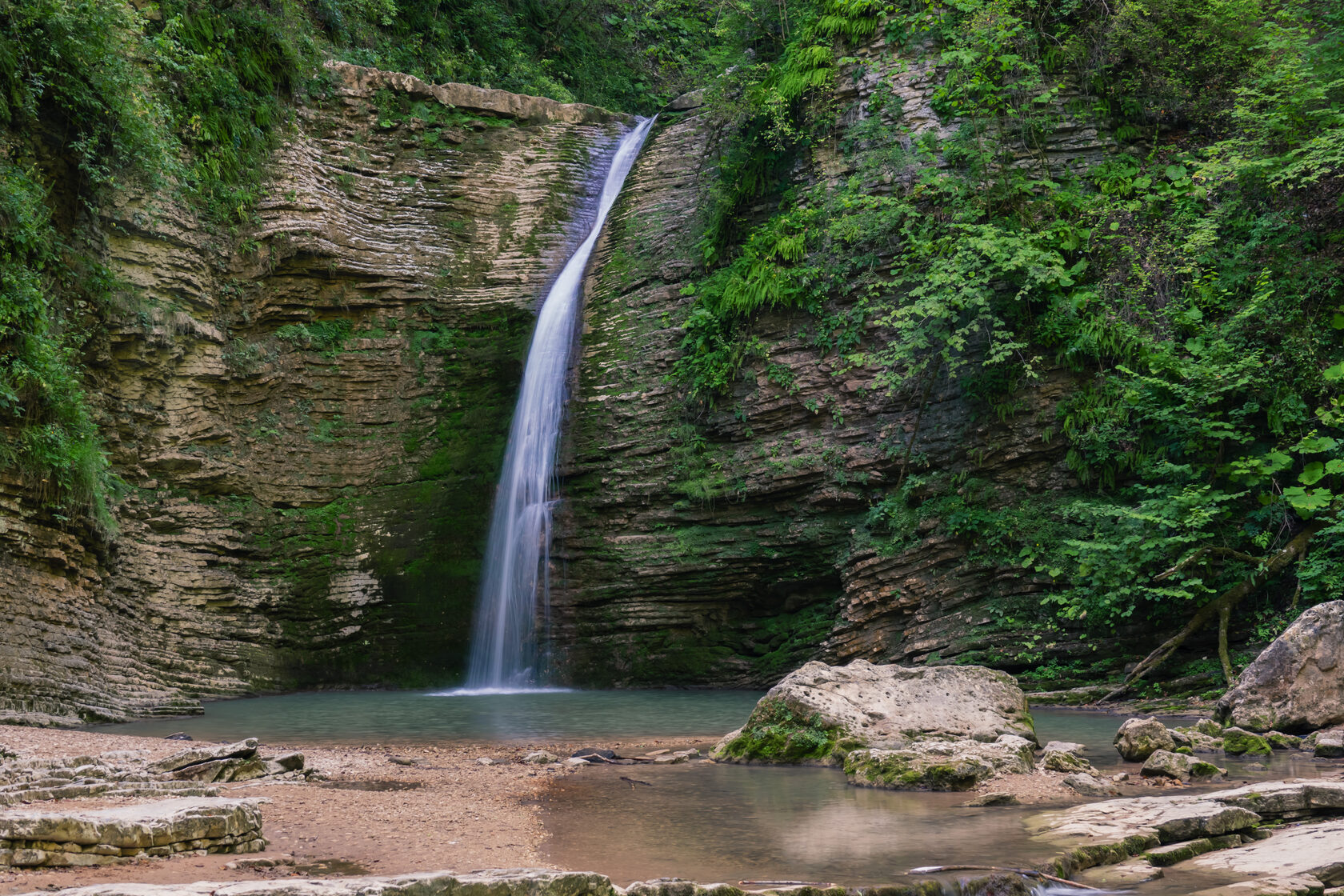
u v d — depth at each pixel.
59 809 5.59
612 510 19.05
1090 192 17.61
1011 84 18.03
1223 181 16.16
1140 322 15.88
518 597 19.19
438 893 4.36
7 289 14.16
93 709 13.05
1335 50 15.94
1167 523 13.84
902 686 10.04
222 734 11.68
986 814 6.85
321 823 6.33
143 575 16.75
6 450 13.30
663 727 12.20
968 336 17.12
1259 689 10.02
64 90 15.88
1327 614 10.01
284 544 19.16
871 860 5.57
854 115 19.73
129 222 17.78
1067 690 14.34
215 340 19.08
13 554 13.27
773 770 8.78
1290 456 13.94
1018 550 15.80
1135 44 18.02
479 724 12.62
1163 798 6.87
